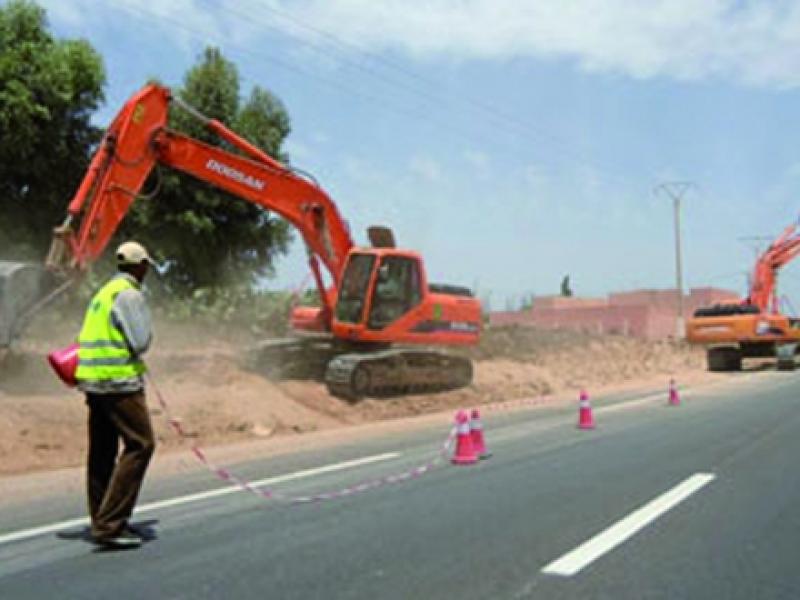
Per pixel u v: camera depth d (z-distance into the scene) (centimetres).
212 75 2939
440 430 1426
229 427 1365
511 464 1046
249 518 755
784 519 755
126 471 647
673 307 7031
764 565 614
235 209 2917
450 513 773
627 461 1068
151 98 1505
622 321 5894
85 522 746
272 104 3127
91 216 1412
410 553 641
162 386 1485
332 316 1759
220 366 1636
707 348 3694
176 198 2789
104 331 650
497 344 2922
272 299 2841
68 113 2548
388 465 1045
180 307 2680
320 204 1734
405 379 1781
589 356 3219
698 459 1085
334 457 1116
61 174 2594
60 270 1354
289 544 667
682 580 579
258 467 1035
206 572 595
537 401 1980
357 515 766
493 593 549
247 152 1656
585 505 808
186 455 1144
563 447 1192
